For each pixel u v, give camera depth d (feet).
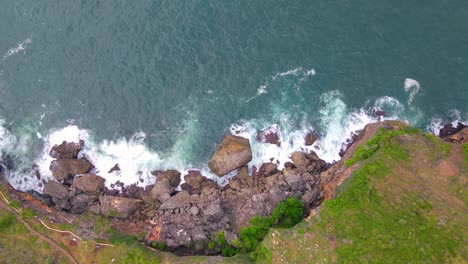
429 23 287.07
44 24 317.42
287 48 292.20
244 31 299.38
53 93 298.56
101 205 264.72
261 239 236.84
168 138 281.95
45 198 274.57
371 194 229.25
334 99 279.08
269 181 261.44
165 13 310.24
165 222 253.65
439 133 265.75
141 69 295.69
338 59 286.46
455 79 273.95
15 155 288.30
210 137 279.49
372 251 213.87
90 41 307.17
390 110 273.13
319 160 267.39
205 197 261.03
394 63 281.13
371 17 293.43
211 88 288.30
